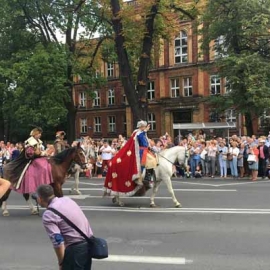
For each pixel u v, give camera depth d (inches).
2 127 1878.7
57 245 178.5
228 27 1206.9
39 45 1333.7
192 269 252.4
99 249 185.0
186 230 352.8
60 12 1355.8
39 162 422.9
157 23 986.1
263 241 313.0
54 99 1258.6
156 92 1891.0
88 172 868.6
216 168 841.5
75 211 186.1
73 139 1427.2
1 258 284.5
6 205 478.0
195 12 1010.7
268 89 1103.6
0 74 1341.0
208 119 1708.9
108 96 2188.7
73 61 1342.3
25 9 1370.6
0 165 925.2
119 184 482.3
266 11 1139.9
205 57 1718.8
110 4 985.5
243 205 470.6
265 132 1472.7
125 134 2108.8
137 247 304.2
